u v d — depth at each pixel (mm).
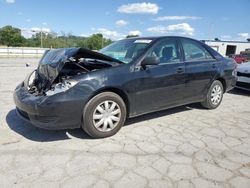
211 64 4973
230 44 40031
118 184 2504
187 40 4684
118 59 3920
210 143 3531
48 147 3268
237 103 5973
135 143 3457
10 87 7141
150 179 2604
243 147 3432
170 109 5176
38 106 3125
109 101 3527
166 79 4086
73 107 3217
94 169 2766
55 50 4164
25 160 2916
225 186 2518
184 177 2654
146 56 3850
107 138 3600
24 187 2420
